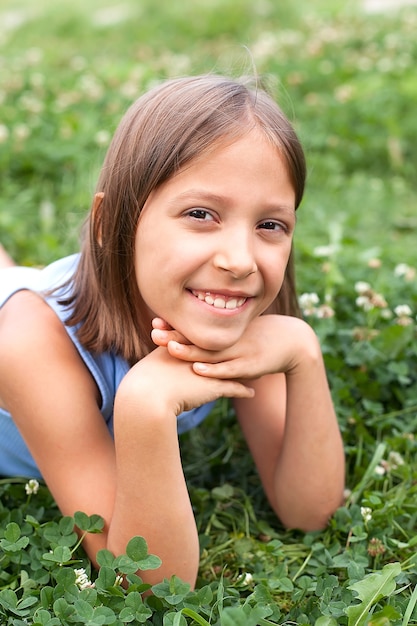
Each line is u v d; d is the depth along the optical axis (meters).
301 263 3.64
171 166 1.86
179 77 2.12
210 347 1.92
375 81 5.79
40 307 2.14
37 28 9.19
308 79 6.07
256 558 2.26
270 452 2.37
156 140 1.90
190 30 8.52
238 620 1.71
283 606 2.09
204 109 1.88
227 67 2.52
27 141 4.79
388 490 2.51
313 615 1.95
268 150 1.86
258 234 1.90
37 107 5.23
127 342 2.09
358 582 1.85
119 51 8.02
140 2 9.53
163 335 1.94
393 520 2.28
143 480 1.89
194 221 1.85
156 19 8.88
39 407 2.03
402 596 2.06
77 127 5.00
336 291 3.31
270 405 2.37
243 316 1.92
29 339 2.06
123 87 5.70
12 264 2.83
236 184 1.83
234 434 2.82
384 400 2.88
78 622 1.83
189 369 1.96
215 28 8.46
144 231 1.93
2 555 2.11
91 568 2.09
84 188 4.40
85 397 2.07
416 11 8.02
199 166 1.84
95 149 4.79
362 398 2.84
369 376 2.92
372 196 4.74
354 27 7.53
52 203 4.41
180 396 1.91
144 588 1.90
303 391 2.17
